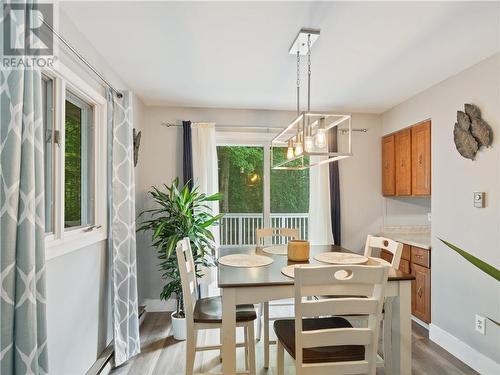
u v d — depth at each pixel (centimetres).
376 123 384
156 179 350
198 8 167
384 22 180
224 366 166
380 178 384
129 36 197
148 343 267
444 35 194
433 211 281
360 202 380
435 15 173
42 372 122
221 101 336
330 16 174
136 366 229
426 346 264
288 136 363
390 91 301
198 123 347
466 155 241
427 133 296
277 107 358
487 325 220
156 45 209
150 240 346
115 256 231
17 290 112
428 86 287
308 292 146
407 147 329
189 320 183
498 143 215
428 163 295
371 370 139
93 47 211
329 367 138
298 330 134
